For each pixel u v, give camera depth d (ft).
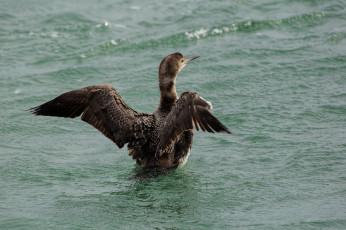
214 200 33.17
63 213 31.50
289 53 60.80
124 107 36.14
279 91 52.16
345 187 34.42
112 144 43.83
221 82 54.90
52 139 44.62
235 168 38.04
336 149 40.04
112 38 67.05
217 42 64.85
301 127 44.47
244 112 47.91
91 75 57.57
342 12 71.72
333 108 47.65
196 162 39.32
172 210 31.86
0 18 73.36
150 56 62.08
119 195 33.94
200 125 31.94
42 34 68.54
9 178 36.68
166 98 38.27
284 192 34.09
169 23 71.15
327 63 57.67
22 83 55.42
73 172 37.88
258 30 67.82
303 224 30.07
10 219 30.83
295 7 74.18
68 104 34.22
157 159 37.19
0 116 48.47
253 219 30.71
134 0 81.66
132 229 29.53
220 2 77.20
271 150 40.83
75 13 75.15
